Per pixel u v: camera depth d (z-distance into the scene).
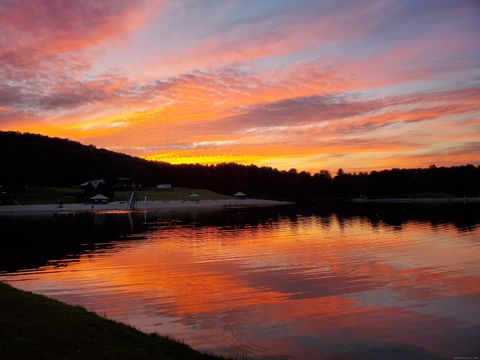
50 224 53.22
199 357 9.27
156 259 25.12
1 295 11.53
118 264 23.47
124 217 67.12
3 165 131.88
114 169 163.88
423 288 17.19
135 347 9.17
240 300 15.64
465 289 16.95
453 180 160.38
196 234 39.72
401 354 10.58
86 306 14.88
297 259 24.66
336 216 65.12
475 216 58.34
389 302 15.21
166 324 12.86
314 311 14.21
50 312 10.55
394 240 33.00
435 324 12.77
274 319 13.35
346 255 25.89
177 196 135.75
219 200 130.25
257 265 22.86
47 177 142.00
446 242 31.31
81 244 32.66
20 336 8.51
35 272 21.28
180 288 17.55
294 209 92.69
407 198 161.38
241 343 11.30
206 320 13.27
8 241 35.03
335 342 11.41
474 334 11.89
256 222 54.59
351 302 15.26
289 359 10.29
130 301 15.54
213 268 22.11
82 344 8.69
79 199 106.56
